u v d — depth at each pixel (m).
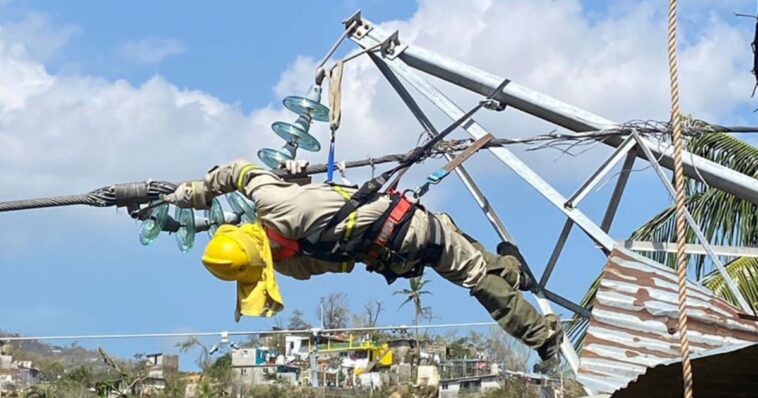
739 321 5.84
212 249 6.54
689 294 5.95
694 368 4.95
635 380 5.11
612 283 6.01
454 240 6.80
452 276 6.87
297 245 6.64
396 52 8.02
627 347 5.77
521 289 7.21
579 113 7.67
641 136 7.56
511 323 6.90
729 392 5.20
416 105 7.88
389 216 6.59
